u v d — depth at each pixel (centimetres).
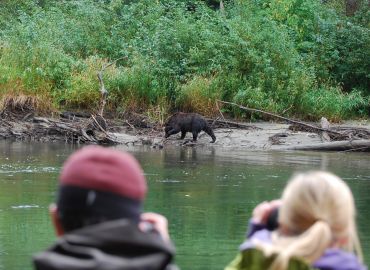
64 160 2755
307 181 599
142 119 3806
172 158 2933
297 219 594
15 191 2056
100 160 483
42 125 3581
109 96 3909
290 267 572
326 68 4834
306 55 4816
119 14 4869
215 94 4009
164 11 4762
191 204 1914
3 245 1423
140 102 3938
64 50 4394
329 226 588
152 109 3875
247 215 1775
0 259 1313
